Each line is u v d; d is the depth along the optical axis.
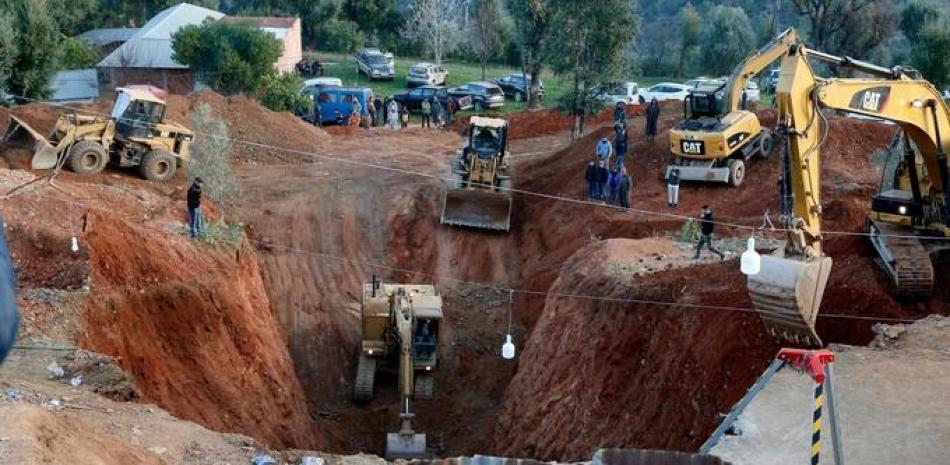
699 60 76.00
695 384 19.28
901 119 19.28
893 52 69.00
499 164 37.03
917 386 16.19
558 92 62.78
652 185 34.66
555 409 23.44
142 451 14.49
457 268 34.69
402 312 26.33
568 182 37.69
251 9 82.56
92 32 71.75
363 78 68.56
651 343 21.70
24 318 20.48
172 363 23.23
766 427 14.91
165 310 23.95
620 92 54.88
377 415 27.61
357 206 37.91
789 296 15.95
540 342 26.55
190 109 43.84
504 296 33.19
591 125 49.06
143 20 82.38
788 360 11.53
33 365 18.59
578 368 23.47
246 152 43.22
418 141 48.19
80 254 22.81
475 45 73.81
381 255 35.12
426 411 27.92
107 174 33.88
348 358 30.45
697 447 18.11
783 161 16.69
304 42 82.00
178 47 56.44
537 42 54.81
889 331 18.56
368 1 82.94
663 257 26.28
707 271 22.61
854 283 20.94
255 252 33.28
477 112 56.62
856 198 30.08
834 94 17.48
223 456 15.32
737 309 19.69
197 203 28.12
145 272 24.38
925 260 19.92
